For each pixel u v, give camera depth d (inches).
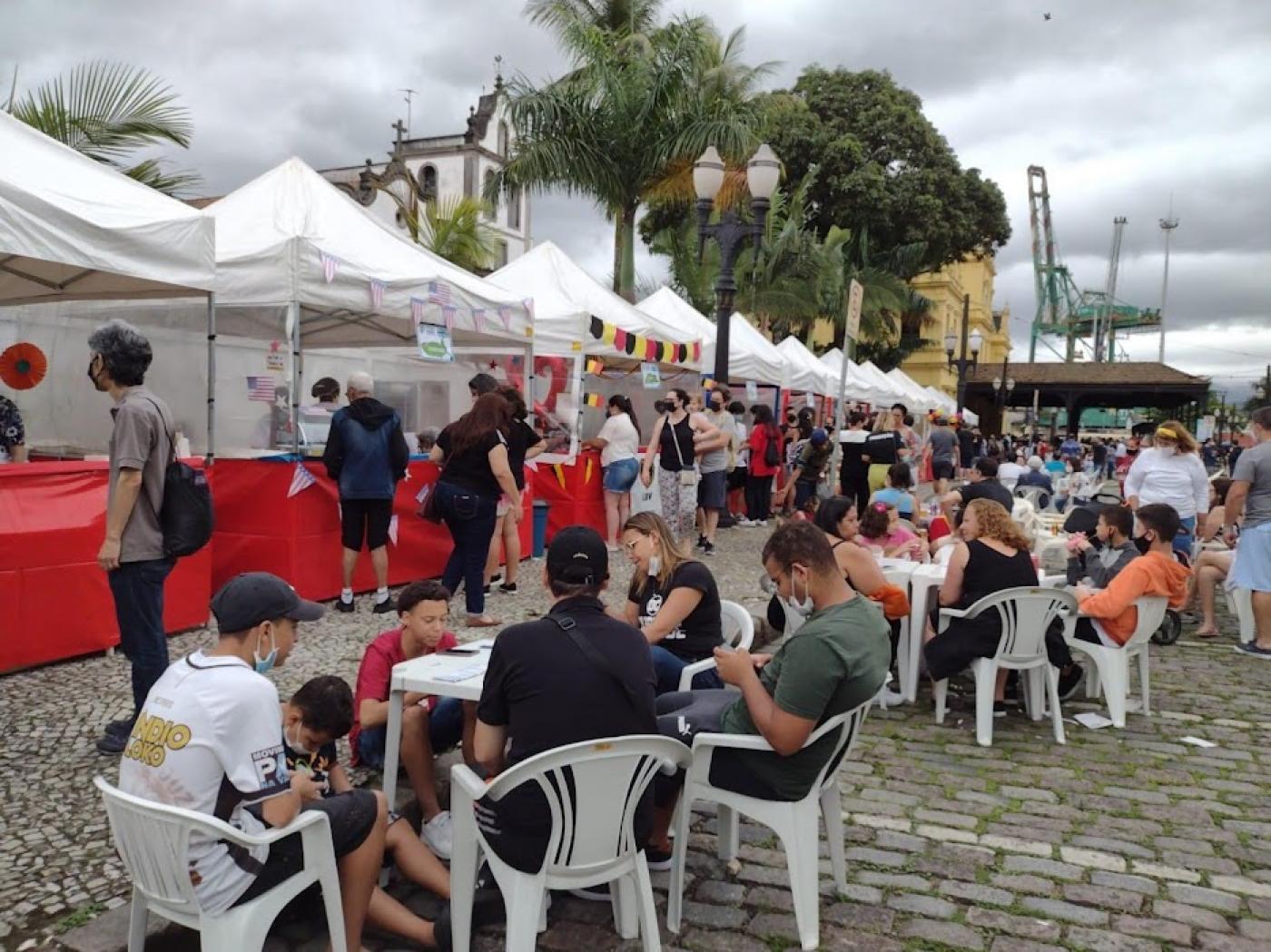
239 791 98.3
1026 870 146.6
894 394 1082.1
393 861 136.3
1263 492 291.0
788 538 131.7
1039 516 403.5
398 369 443.5
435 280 317.1
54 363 343.3
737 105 813.9
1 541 207.5
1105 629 223.6
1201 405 1964.8
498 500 270.5
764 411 545.3
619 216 826.8
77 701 197.8
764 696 124.2
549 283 479.8
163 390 335.3
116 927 117.6
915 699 239.6
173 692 100.3
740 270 1104.2
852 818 165.6
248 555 280.4
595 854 110.3
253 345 352.2
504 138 1979.6
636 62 773.9
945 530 329.7
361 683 155.1
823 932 128.0
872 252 1460.4
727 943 125.2
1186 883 142.9
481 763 117.6
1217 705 239.8
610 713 112.2
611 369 583.5
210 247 246.8
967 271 2277.3
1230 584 301.7
